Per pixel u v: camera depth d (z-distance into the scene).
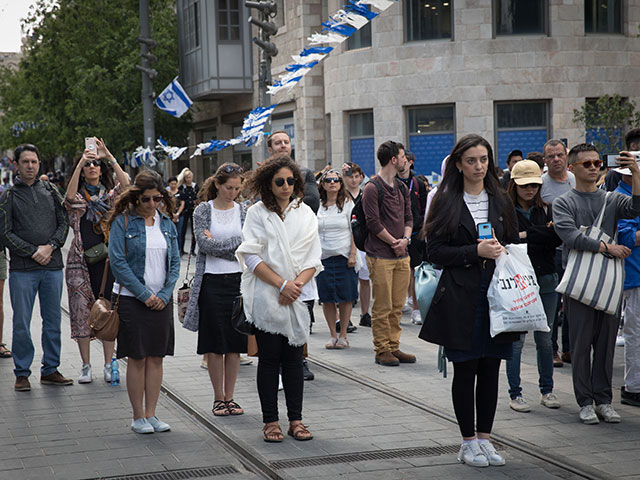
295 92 27.91
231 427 6.70
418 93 23.12
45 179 8.41
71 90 33.34
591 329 6.66
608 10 22.84
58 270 8.38
